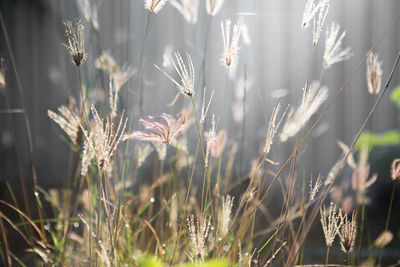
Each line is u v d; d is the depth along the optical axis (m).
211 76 1.96
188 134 0.89
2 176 1.92
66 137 0.90
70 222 0.80
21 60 2.39
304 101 0.72
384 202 1.71
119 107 0.84
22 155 2.17
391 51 2.67
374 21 2.69
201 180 1.04
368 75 0.74
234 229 0.81
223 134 0.81
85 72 0.88
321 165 2.54
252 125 2.18
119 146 0.84
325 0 0.69
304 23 0.71
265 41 2.51
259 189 0.75
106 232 0.78
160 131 0.67
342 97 2.68
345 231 0.68
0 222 0.76
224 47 0.70
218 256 0.70
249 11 0.90
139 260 0.74
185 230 0.76
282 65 2.49
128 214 0.83
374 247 0.86
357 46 2.70
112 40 1.44
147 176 1.03
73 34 0.67
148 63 1.77
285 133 0.76
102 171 0.69
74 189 0.87
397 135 1.91
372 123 0.82
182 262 0.75
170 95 1.78
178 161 0.91
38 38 2.36
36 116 2.37
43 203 1.44
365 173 0.80
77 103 0.88
